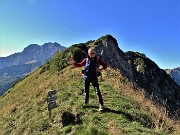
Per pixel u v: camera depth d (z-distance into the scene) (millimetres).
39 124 16891
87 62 15773
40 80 42625
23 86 51312
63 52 47688
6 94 58062
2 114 26531
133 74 74000
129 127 13633
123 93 21625
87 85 16234
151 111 18531
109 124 13992
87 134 13102
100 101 15773
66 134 14273
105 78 26891
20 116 21688
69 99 19484
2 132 19828
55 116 17062
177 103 80750
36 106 21797
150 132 13492
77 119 15172
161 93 77875
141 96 23016
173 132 16172
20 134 17500
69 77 29094
